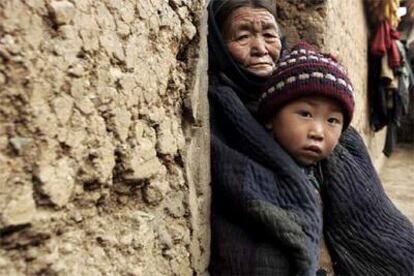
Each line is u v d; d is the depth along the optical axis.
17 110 0.47
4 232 0.46
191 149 0.83
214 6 1.27
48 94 0.49
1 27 0.45
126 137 0.62
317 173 1.15
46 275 0.50
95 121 0.56
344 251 1.13
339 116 1.01
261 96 1.05
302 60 0.98
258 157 0.97
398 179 4.45
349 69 2.86
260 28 1.21
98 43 0.57
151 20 0.69
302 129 0.98
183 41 0.81
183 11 0.80
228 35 1.23
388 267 1.11
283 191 0.93
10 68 0.46
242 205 0.90
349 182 1.15
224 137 1.04
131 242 0.64
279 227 0.87
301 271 0.86
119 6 0.61
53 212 0.50
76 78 0.53
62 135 0.51
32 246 0.49
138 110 0.65
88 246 0.57
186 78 0.83
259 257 0.88
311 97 0.97
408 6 5.16
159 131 0.72
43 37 0.49
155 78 0.70
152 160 0.69
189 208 0.81
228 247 0.91
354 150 1.27
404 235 1.15
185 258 0.80
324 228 1.15
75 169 0.53
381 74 3.86
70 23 0.52
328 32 2.07
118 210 0.64
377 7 3.60
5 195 0.45
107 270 0.59
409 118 6.91
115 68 0.60
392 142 4.76
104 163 0.58
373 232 1.14
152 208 0.71
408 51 4.67
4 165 0.45
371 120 4.11
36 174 0.48
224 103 1.04
